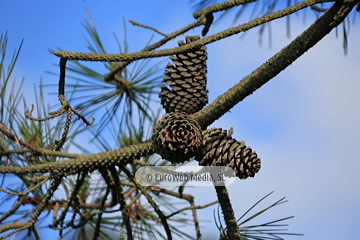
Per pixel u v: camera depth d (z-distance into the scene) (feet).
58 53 3.33
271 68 3.52
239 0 3.55
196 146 3.46
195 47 3.36
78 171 3.57
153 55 3.35
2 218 3.44
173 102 3.72
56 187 3.59
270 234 3.81
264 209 3.83
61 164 3.48
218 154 3.50
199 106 3.73
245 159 3.49
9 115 3.48
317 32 3.47
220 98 3.59
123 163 3.66
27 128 3.73
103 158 3.57
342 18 3.45
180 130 3.46
